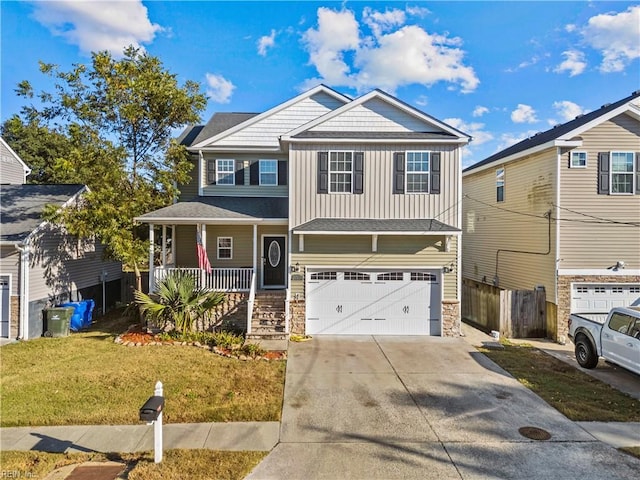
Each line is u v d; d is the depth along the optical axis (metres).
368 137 12.32
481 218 18.97
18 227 12.65
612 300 12.80
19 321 11.96
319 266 12.50
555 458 5.34
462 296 15.78
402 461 5.27
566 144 12.55
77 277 14.98
